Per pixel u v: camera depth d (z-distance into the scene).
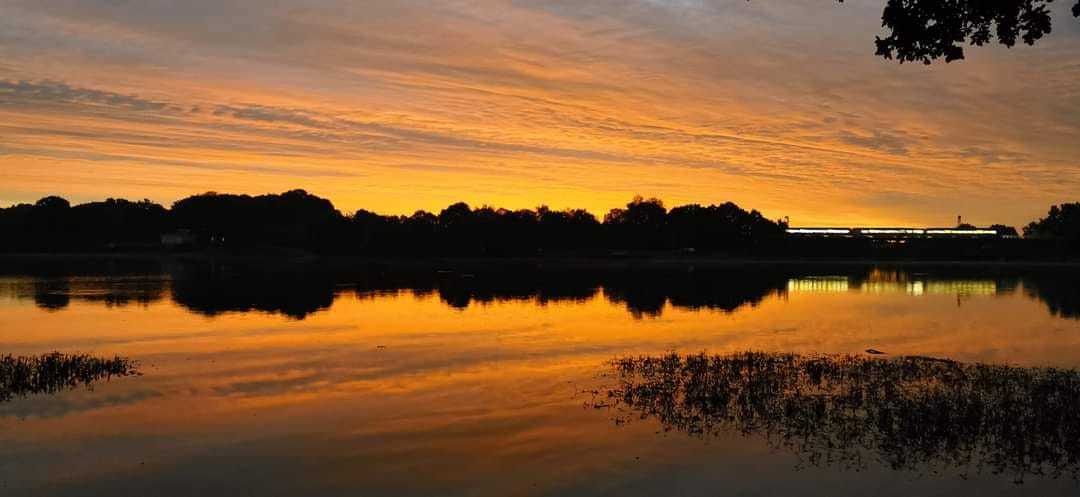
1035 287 78.81
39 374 24.48
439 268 127.94
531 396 21.88
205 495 14.12
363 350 31.19
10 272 104.06
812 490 13.98
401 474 15.15
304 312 48.12
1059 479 14.34
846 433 17.41
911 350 31.25
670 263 153.62
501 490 14.23
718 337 35.78
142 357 29.17
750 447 16.52
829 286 79.88
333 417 19.58
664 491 14.07
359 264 145.00
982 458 15.54
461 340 34.41
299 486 14.53
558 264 148.25
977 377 23.84
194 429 18.42
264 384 23.94
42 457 16.22
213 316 45.09
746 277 99.44
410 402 21.28
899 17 13.96
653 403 20.62
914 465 15.20
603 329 39.06
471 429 18.30
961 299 61.53
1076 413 18.36
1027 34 13.32
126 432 18.14
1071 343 33.50
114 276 93.88
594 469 15.30
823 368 25.66
